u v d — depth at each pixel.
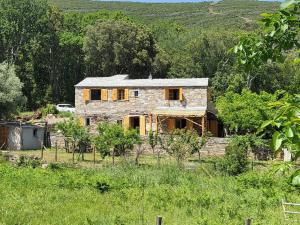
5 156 32.47
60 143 44.75
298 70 56.78
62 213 16.50
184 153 33.47
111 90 48.84
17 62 74.75
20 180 22.66
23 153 39.38
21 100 50.09
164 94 46.91
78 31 85.94
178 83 46.69
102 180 22.25
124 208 17.80
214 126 47.38
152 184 23.80
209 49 69.19
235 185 23.70
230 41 68.38
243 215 17.02
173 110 46.34
